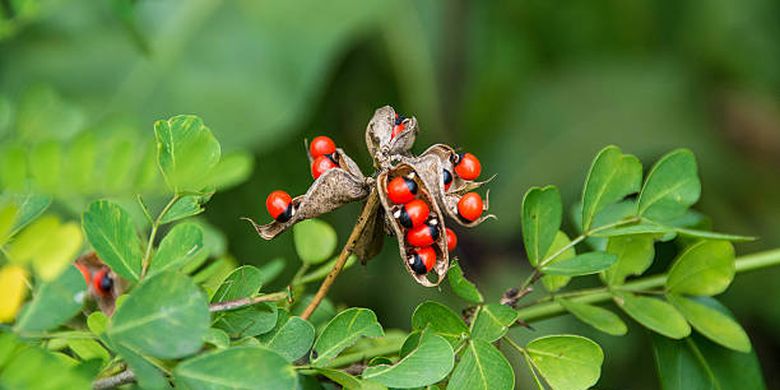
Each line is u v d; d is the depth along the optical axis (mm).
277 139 1060
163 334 539
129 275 576
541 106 1359
